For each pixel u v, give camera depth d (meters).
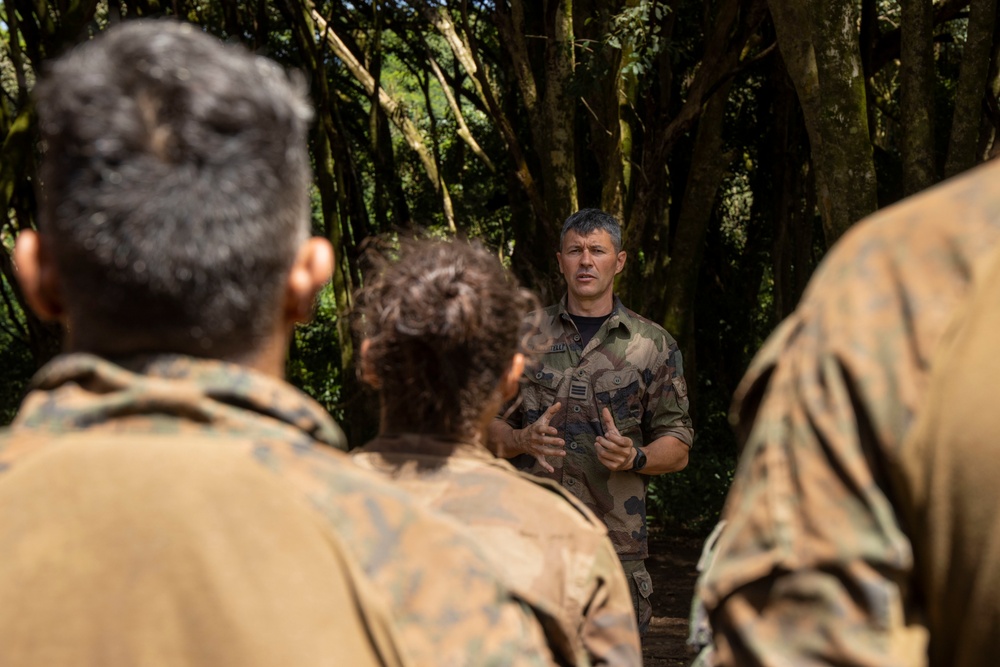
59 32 7.67
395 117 13.14
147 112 0.89
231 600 0.81
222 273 0.89
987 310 0.90
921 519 0.91
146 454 0.84
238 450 0.87
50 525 0.82
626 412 3.74
